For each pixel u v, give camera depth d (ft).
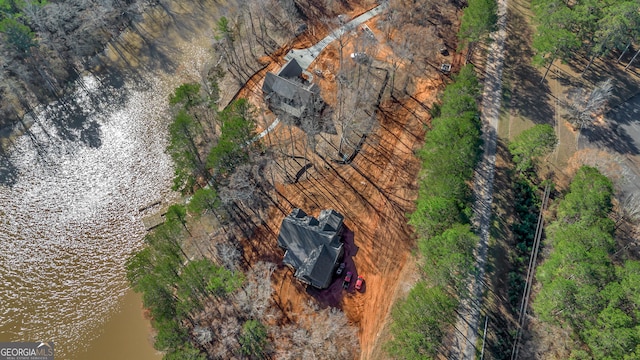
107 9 367.66
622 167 255.50
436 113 297.94
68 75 347.15
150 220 268.00
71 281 244.42
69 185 287.69
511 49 325.42
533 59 301.63
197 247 247.09
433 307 183.73
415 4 352.69
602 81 297.33
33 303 236.43
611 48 305.32
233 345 211.82
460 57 329.93
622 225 233.35
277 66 338.13
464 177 223.92
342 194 262.88
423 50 333.01
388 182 266.77
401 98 310.04
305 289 227.40
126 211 273.95
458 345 202.69
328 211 242.58
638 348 162.09
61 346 222.07
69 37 346.95
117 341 223.10
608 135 270.87
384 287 224.94
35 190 285.43
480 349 201.16
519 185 252.83
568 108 286.46
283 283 230.48
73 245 259.39
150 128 316.60
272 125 301.02
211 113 283.18
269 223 253.85
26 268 249.96
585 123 276.41
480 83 306.55
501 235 236.22
